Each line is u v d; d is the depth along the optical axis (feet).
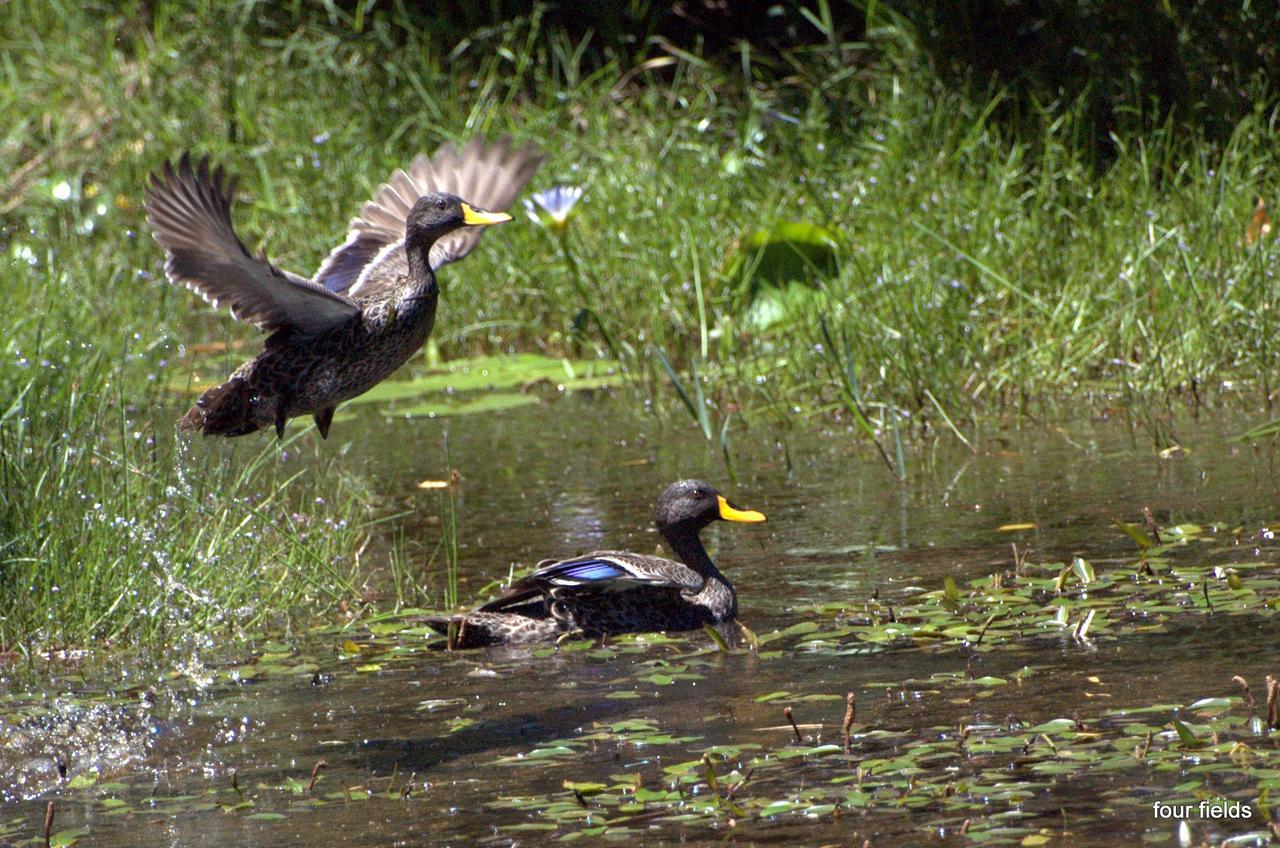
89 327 55.98
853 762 23.94
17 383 43.75
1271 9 61.77
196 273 27.58
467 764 25.25
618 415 53.72
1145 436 45.03
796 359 53.36
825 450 47.11
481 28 78.95
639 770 24.34
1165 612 30.19
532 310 63.77
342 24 80.53
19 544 34.81
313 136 72.90
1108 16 64.49
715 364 56.80
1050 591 32.30
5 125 77.46
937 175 59.52
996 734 24.54
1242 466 40.78
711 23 78.89
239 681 30.68
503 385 58.13
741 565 36.60
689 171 65.41
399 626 33.50
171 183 26.91
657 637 32.04
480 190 33.37
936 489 41.70
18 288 58.95
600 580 32.35
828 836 21.34
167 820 23.79
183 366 58.13
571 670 30.04
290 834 22.84
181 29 81.05
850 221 60.23
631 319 59.98
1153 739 23.71
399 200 33.04
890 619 31.32
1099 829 20.86
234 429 29.53
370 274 31.71
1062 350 51.26
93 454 38.01
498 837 22.09
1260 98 59.26
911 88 66.54
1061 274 54.90
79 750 27.25
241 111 73.97
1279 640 27.86
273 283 27.76
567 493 44.19
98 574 34.55
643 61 75.51
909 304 53.31
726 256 59.93
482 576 37.06
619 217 63.16
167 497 37.55
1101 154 63.57
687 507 33.76
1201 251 53.06
